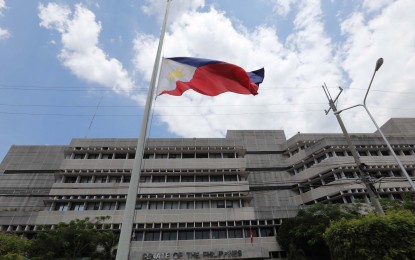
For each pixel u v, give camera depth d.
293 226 34.16
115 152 44.38
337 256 12.56
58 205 39.28
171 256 33.41
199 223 38.00
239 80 12.30
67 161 42.47
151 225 37.25
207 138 46.72
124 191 39.75
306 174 44.69
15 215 36.75
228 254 34.06
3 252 25.42
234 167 43.91
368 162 42.22
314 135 49.56
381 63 15.86
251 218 38.41
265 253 34.25
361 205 32.62
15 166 45.81
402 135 49.81
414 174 42.84
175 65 11.82
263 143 52.22
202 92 11.61
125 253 6.91
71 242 27.00
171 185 41.09
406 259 10.70
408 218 11.77
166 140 45.66
